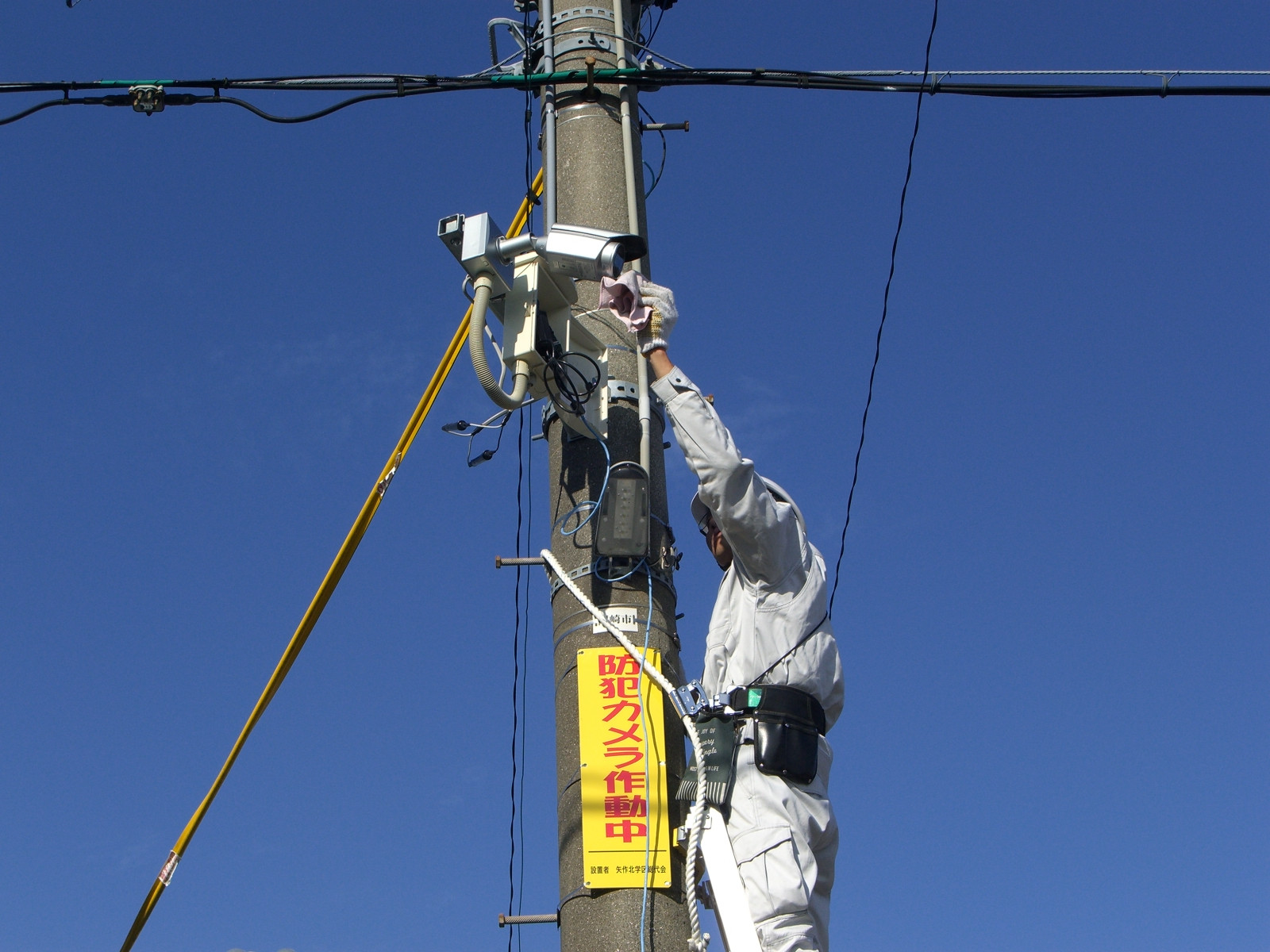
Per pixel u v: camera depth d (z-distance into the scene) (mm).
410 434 6754
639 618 4805
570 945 4383
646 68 6301
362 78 6312
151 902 6047
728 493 4258
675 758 4602
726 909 3982
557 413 5211
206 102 6391
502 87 6133
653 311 4629
